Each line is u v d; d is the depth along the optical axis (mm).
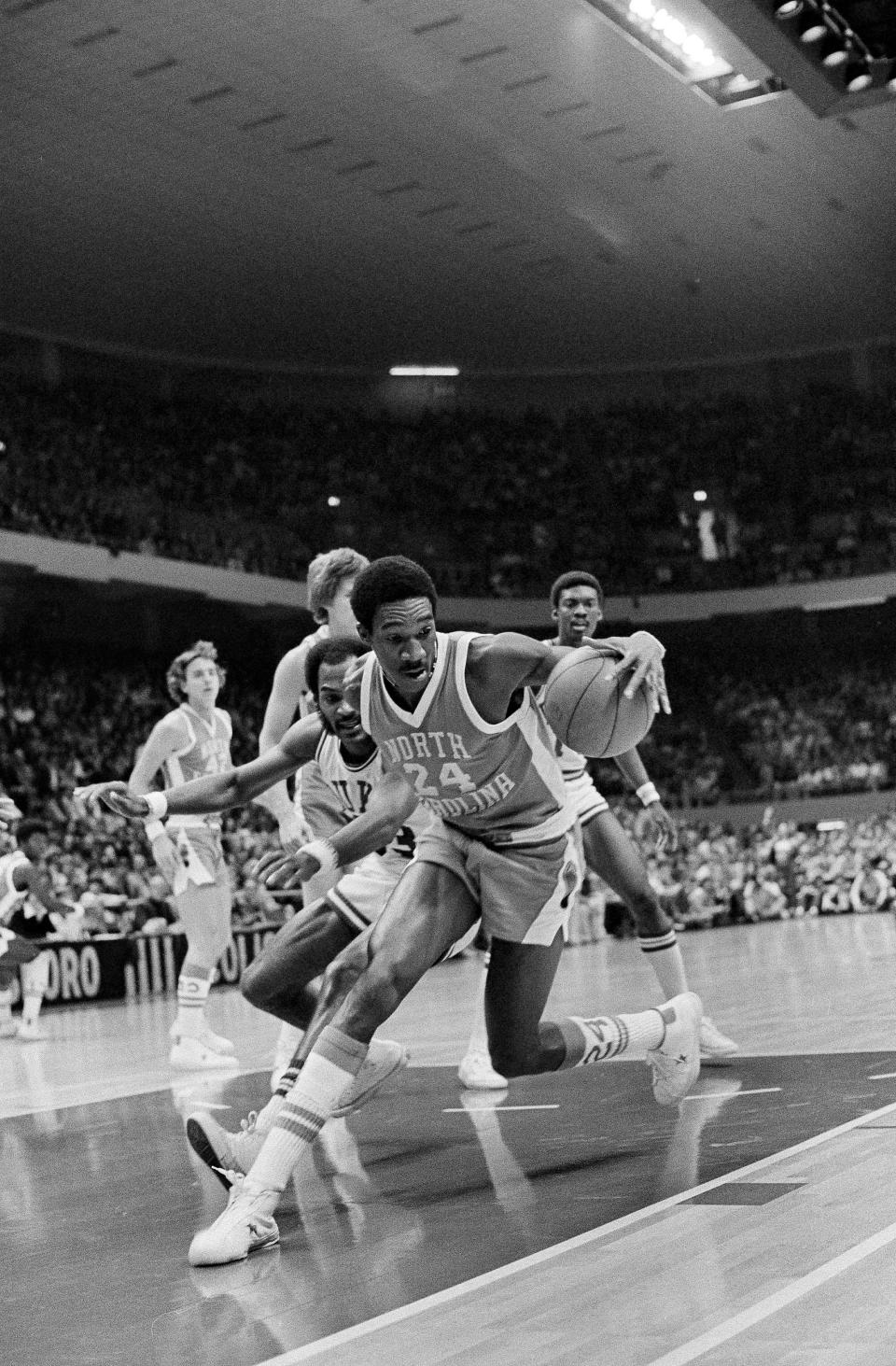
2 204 22344
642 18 16922
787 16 15031
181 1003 7145
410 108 20609
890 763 29844
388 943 3414
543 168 22875
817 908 24203
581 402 33344
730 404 33250
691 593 30594
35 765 22047
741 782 30688
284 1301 2701
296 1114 3221
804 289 29219
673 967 5535
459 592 30078
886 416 32531
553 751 3617
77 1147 4910
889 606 32094
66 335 27625
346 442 30984
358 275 26500
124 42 18297
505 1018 3744
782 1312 2322
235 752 26594
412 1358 2275
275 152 21672
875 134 22266
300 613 27828
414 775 3492
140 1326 2627
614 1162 3771
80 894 16750
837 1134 3850
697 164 23094
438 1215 3336
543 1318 2416
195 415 29078
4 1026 10836
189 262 25172
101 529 23953
